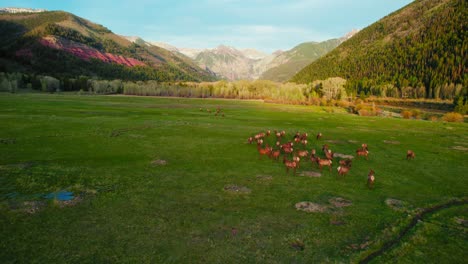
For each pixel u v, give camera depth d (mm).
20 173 26500
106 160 32188
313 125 71000
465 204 23781
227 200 22578
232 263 14602
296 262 14891
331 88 178000
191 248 15766
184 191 24094
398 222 19828
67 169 28359
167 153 36500
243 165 32750
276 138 51594
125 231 17297
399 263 15117
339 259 15242
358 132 61500
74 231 17078
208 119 72500
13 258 14305
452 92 177875
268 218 19750
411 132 63250
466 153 43125
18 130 45125
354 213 21125
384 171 33062
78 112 71750
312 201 23109
